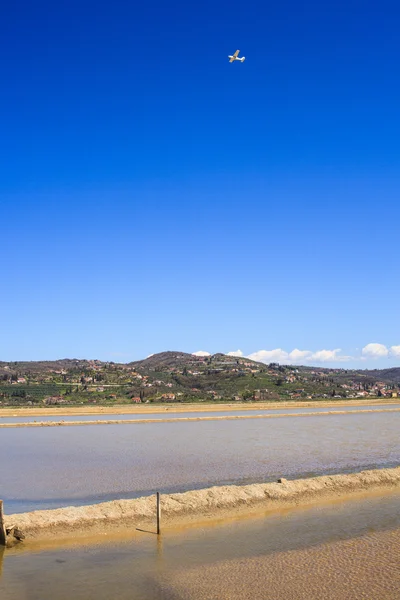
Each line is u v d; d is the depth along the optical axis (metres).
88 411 152.00
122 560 27.05
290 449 68.00
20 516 31.42
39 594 23.17
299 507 36.72
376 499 39.09
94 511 33.12
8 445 72.88
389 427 104.69
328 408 182.12
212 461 57.47
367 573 25.31
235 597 22.97
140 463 56.19
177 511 34.38
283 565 26.38
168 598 22.91
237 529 31.89
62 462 57.22
